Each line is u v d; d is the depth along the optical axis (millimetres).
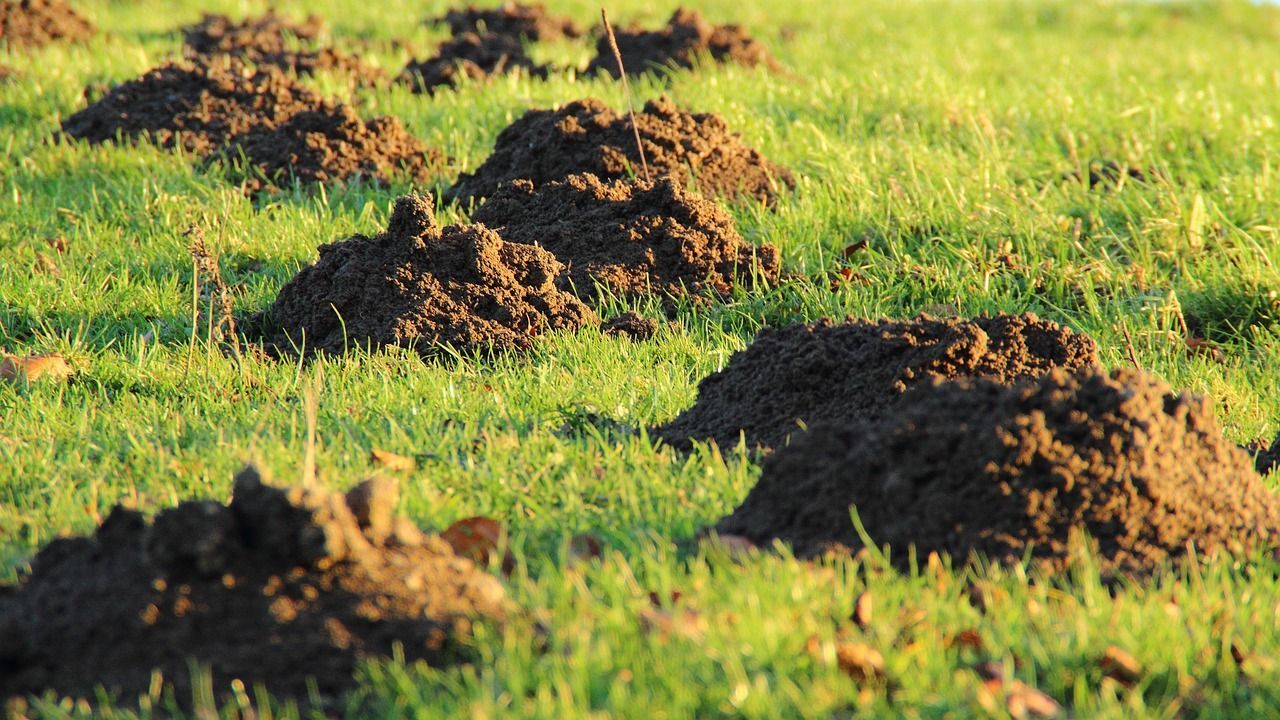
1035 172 31844
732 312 23734
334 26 59750
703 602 11141
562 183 26594
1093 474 12703
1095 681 10461
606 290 23922
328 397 18234
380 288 22094
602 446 15883
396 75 43781
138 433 16453
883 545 12617
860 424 13648
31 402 17641
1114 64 49375
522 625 10773
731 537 12789
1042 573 12156
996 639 10922
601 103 30828
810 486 13211
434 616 10680
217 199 29516
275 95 34750
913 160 31328
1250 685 10484
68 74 41125
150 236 27234
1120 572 12336
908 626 11086
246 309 23469
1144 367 22125
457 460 15289
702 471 15359
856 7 71188
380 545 11359
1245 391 21219
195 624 10320
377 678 9977
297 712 9805
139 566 10555
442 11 64312
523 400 18391
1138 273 25828
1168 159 33094
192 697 9812
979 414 13094
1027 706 9930
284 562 10766
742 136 34250
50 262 24984
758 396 17312
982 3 78000
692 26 46500
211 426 16672
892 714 9750
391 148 32438
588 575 11891
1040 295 25422
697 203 25641
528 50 50656
